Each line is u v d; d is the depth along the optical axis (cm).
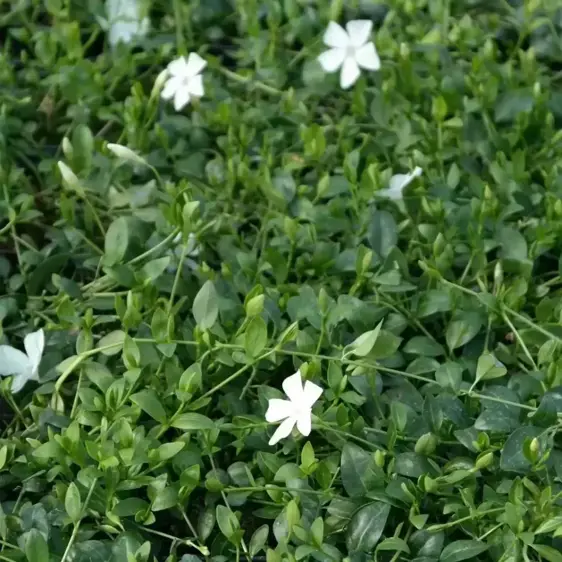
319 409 70
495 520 67
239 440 70
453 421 69
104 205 79
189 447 69
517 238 75
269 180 78
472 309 74
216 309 71
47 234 78
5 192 78
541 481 68
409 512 68
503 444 68
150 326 73
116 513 67
